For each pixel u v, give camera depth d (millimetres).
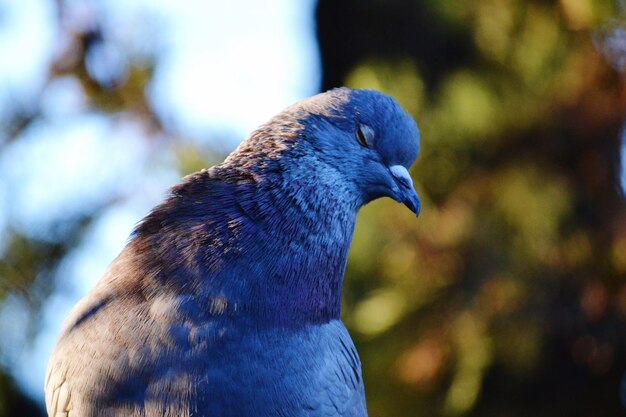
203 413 6695
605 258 12000
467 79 11695
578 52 11781
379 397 11992
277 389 6789
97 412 6715
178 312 6766
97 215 12484
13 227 12414
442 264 11797
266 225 7246
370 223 11664
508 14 11820
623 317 12266
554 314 12086
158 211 7188
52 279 12391
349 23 12805
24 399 12672
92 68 12695
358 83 11586
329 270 7473
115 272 6984
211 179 7348
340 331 7340
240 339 6797
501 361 12016
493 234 11844
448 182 11883
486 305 11828
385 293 11758
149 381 6660
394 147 8109
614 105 11812
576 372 12680
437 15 11984
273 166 7453
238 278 6969
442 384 11977
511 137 11977
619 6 11578
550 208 11828
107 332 6719
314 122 7742
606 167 12242
